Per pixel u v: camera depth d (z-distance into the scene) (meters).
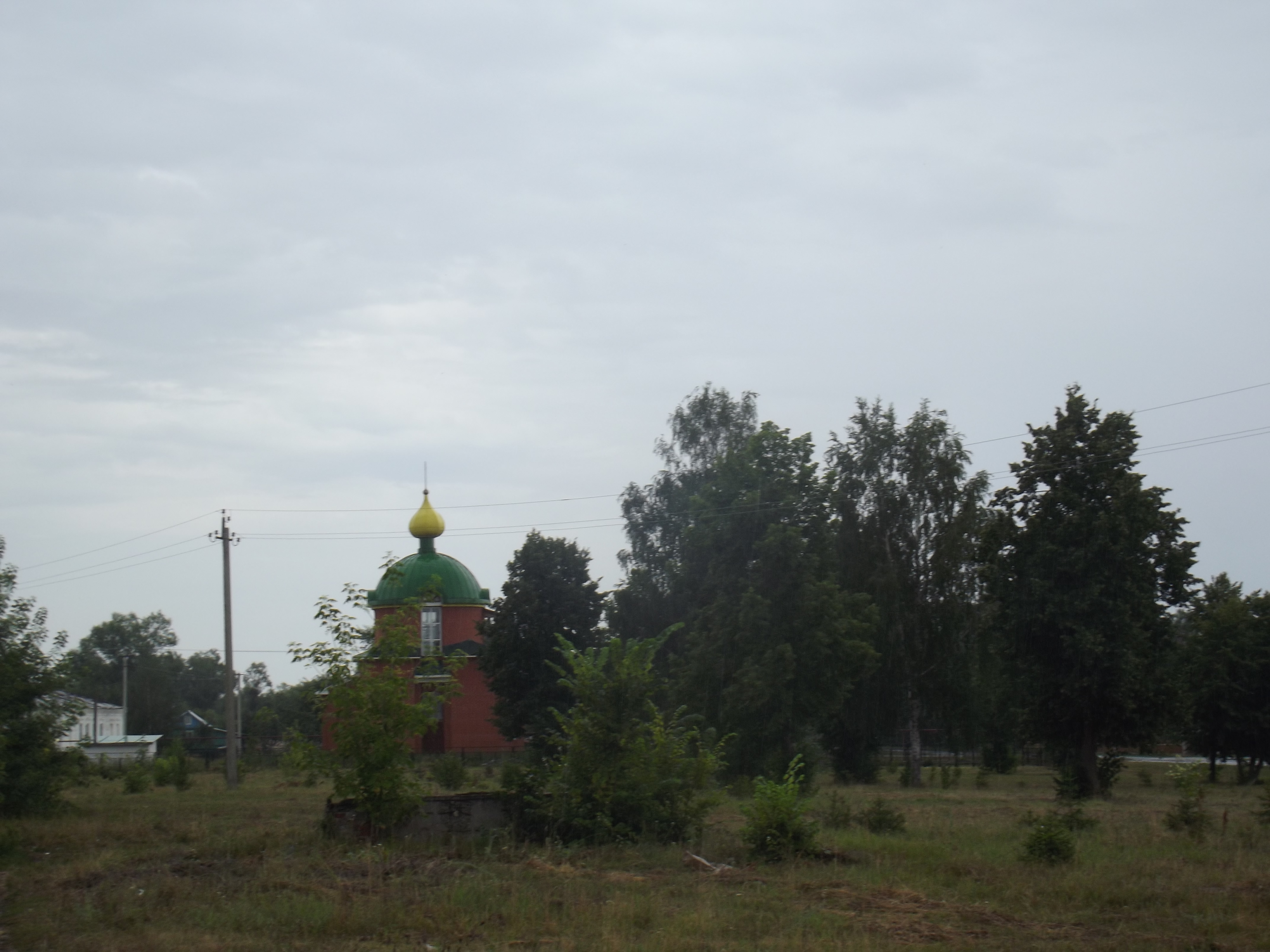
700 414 61.53
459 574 70.56
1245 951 11.27
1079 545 38.84
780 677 44.66
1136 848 18.81
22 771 25.59
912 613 51.22
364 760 19.81
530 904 13.16
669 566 57.25
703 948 11.20
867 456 52.81
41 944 11.41
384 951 11.16
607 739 20.11
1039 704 40.19
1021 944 11.51
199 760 81.75
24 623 27.58
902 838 20.95
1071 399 40.78
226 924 12.34
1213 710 48.03
